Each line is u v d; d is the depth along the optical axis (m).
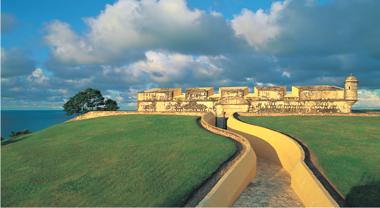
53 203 15.37
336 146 22.00
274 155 25.38
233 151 21.25
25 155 25.66
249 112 39.62
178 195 14.77
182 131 29.97
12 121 167.38
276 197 16.92
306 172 16.69
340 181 15.98
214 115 40.53
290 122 31.89
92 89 67.44
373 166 17.55
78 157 23.41
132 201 14.74
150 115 42.12
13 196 16.73
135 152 23.17
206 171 17.59
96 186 17.17
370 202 13.66
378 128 27.75
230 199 15.40
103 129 34.38
